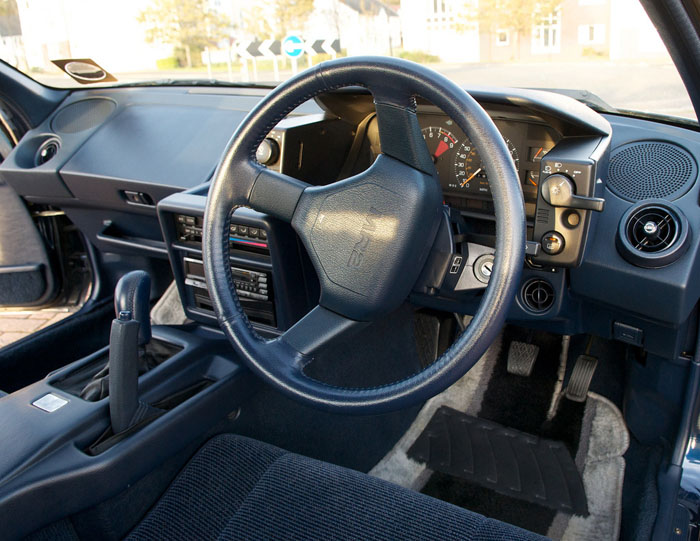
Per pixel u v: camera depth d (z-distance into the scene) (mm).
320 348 1145
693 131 1451
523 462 1837
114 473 1110
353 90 1432
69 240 2385
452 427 1978
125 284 1154
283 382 1121
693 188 1335
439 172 1570
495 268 943
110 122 2191
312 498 1146
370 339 1778
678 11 1040
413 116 993
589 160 1231
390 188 1029
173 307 2342
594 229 1354
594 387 1961
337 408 1069
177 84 2270
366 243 1057
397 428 1943
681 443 1589
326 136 1603
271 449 1278
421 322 1997
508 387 2057
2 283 2338
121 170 1998
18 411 1199
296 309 1461
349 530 1080
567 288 1482
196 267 1524
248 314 1514
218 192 1177
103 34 2129
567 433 1898
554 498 1723
